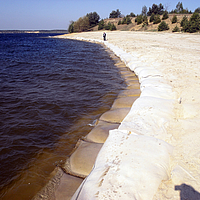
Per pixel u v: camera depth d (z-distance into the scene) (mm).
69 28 69750
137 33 37000
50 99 6746
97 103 6414
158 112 4129
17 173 3396
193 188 2139
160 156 2611
